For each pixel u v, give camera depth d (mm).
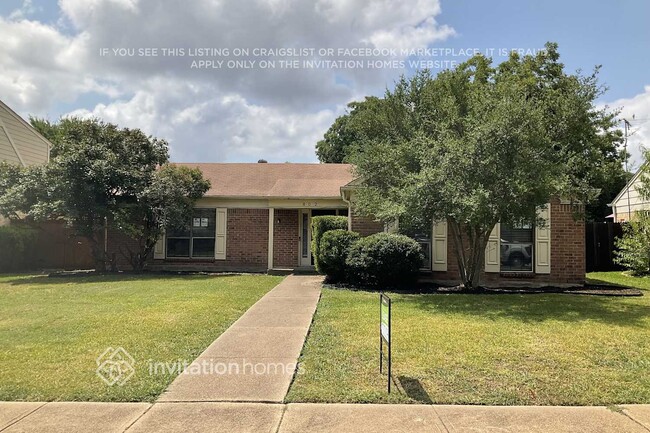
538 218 9625
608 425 3531
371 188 10742
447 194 8586
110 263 15656
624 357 5191
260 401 3973
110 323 6867
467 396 4070
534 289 11492
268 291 10656
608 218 27266
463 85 10875
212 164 19969
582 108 9828
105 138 15523
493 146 8523
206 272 15734
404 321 7094
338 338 6055
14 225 16906
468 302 9000
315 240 12984
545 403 3943
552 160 9406
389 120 11273
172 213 14758
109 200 14336
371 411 3777
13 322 6977
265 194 16578
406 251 11242
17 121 18875
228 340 5996
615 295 10188
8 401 3953
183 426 3490
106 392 4133
